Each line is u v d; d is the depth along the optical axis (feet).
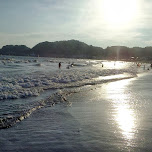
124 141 16.93
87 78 77.00
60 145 15.92
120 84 61.62
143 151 15.10
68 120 22.94
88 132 18.98
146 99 36.96
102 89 50.24
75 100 35.27
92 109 28.58
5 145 15.81
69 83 60.95
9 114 24.86
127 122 22.43
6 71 103.45
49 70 122.11
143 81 72.08
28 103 31.60
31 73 91.66
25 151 14.83
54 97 37.09
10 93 38.45
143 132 19.26
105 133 18.78
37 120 22.81
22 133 18.54
